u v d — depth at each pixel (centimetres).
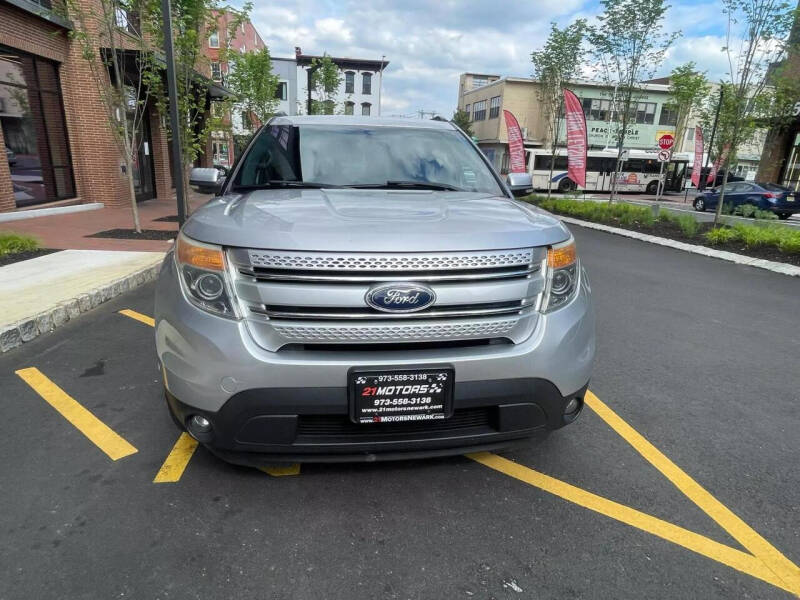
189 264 215
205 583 191
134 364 394
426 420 219
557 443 299
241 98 2189
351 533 220
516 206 280
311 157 336
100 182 1349
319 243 202
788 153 2342
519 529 226
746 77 1234
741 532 228
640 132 4322
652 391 376
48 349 422
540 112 4053
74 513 228
